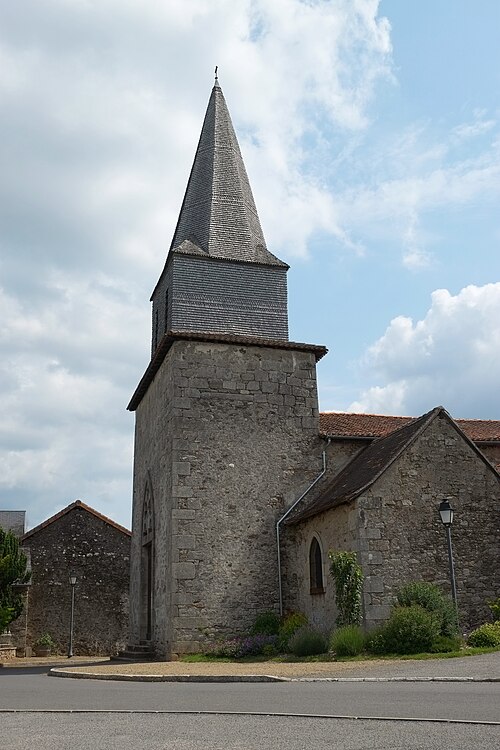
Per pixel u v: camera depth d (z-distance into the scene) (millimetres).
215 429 19578
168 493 19234
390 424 22312
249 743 5648
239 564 18703
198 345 20125
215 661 16281
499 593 16734
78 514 31031
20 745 5949
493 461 21375
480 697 7875
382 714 6887
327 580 17266
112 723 7086
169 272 22562
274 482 19656
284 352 20875
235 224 23281
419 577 16234
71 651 28062
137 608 22531
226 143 24812
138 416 25547
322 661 14148
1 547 26781
